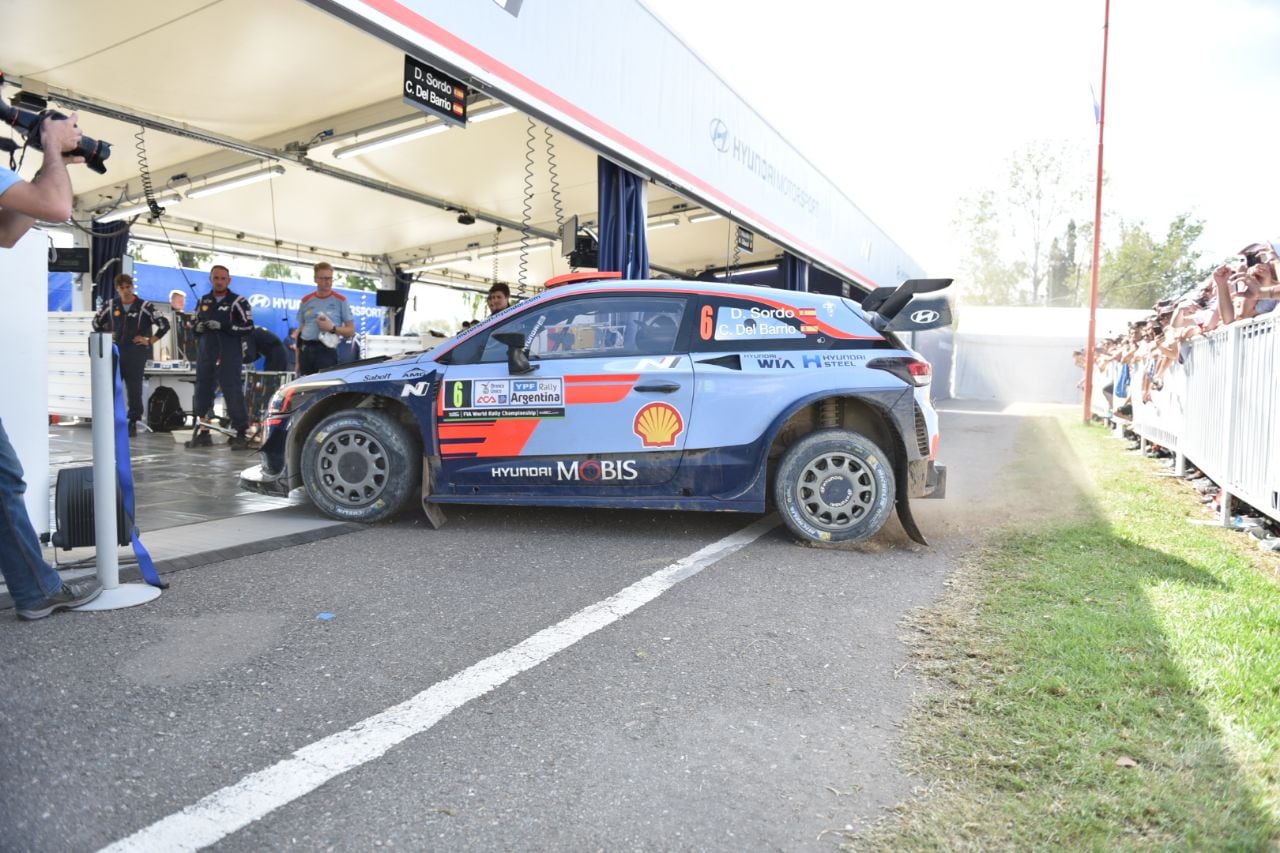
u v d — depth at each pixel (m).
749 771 2.10
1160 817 1.88
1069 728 2.32
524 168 9.69
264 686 2.51
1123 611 3.38
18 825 1.74
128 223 11.09
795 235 11.66
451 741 2.21
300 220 12.12
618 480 4.68
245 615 3.15
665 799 1.96
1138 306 51.34
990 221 52.25
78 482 3.32
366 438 4.82
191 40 6.46
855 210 15.12
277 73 7.16
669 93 7.62
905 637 3.12
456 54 4.92
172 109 7.99
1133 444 11.51
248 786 1.94
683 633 3.12
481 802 1.92
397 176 10.07
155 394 10.49
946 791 2.01
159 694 2.41
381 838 1.76
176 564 3.79
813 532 4.57
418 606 3.35
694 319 4.76
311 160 9.20
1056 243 51.44
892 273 19.05
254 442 8.86
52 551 3.87
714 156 8.67
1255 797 1.96
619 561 4.19
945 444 11.31
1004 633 3.13
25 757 2.02
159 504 5.39
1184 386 7.77
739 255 15.28
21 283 3.60
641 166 7.12
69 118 2.69
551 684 2.61
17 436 3.60
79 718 2.23
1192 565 4.24
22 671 2.53
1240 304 5.60
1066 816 1.89
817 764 2.14
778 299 4.80
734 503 4.63
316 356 8.62
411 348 10.64
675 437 4.63
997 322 30.70
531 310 4.89
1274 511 4.75
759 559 4.30
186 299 13.36
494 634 3.05
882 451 4.67
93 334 3.20
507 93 5.38
